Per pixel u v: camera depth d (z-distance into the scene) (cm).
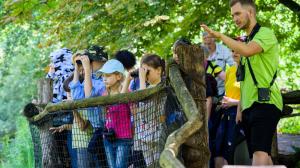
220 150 604
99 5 939
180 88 481
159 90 516
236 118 578
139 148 534
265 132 516
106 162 567
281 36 1121
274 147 748
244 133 570
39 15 998
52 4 960
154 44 998
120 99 529
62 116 624
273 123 519
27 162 935
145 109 527
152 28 950
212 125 617
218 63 704
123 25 962
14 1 941
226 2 989
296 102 797
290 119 1421
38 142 679
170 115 517
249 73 527
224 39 507
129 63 627
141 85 562
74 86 629
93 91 614
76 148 615
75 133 591
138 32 944
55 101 702
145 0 906
